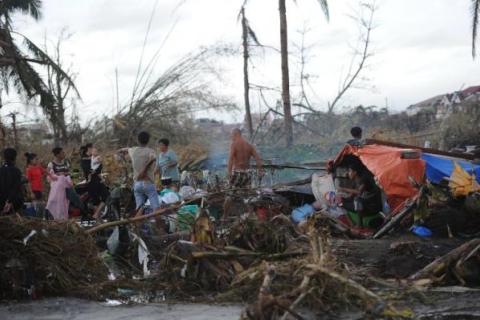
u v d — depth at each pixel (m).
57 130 23.66
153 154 10.62
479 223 9.80
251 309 5.04
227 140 25.05
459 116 24.92
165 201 10.89
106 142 23.19
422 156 10.85
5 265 6.88
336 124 32.12
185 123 24.84
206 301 6.52
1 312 6.33
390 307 5.50
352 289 5.80
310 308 5.68
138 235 8.33
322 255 6.44
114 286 7.09
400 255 8.26
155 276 7.27
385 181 10.29
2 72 22.38
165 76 24.30
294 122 29.42
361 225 10.84
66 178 11.65
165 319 5.82
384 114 33.84
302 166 14.08
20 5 22.42
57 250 7.24
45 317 6.11
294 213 11.08
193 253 6.97
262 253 7.13
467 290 6.56
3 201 9.25
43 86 22.73
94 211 12.84
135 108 24.17
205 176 14.94
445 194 9.94
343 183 11.85
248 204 9.22
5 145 19.84
